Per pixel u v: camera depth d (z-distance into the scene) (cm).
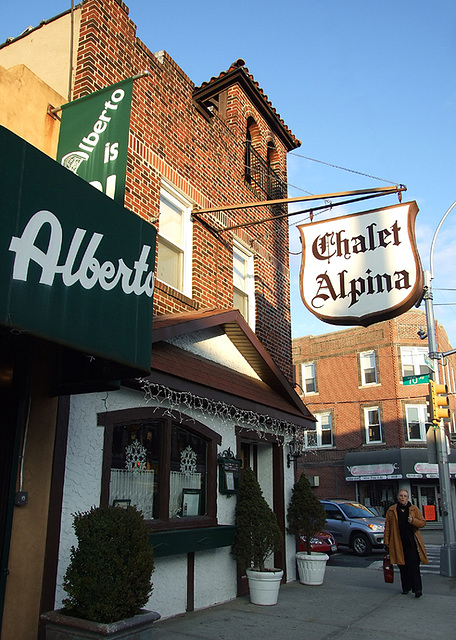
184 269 870
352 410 3002
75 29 771
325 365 3164
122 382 624
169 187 852
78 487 566
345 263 815
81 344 389
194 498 754
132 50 809
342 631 625
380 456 2783
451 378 3272
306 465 3088
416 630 633
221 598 767
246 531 782
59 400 556
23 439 519
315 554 949
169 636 585
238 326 861
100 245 418
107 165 579
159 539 628
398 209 792
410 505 852
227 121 1098
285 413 941
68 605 465
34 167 367
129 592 453
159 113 843
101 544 456
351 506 1745
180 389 677
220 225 973
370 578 1022
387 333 2950
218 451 807
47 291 365
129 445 658
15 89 626
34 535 514
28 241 355
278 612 713
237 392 799
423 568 1278
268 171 1193
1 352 530
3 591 478
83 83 713
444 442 1116
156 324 666
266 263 1129
